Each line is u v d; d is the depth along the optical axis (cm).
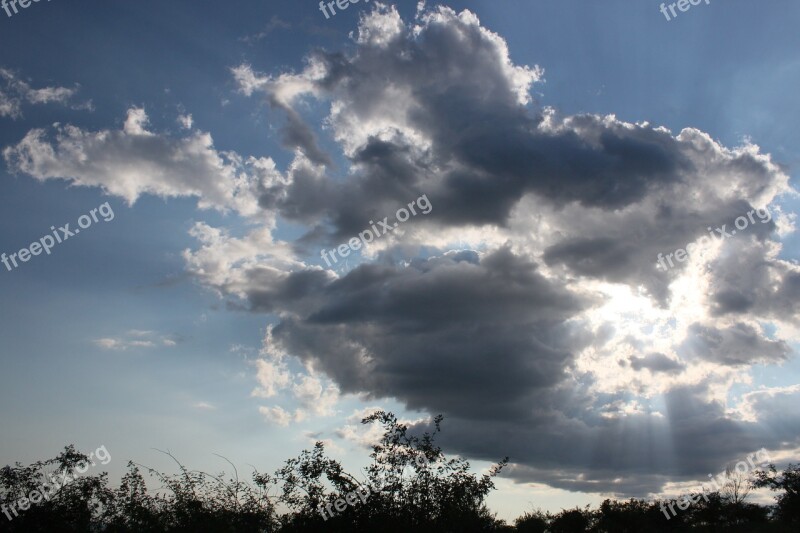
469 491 2538
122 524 2483
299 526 2434
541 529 5659
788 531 4134
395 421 2573
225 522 2478
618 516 5309
